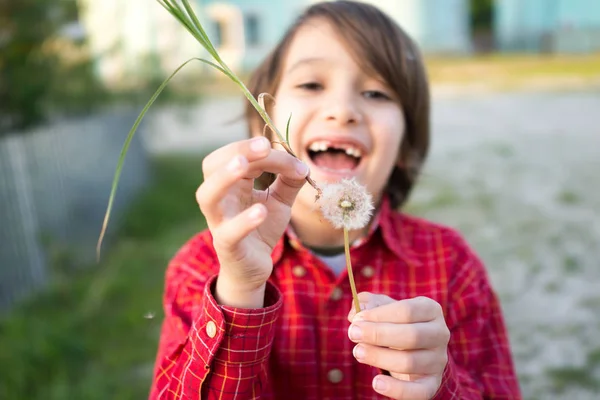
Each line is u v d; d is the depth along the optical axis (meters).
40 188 5.38
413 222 1.82
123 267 5.50
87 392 3.28
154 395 1.38
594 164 8.62
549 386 3.38
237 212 1.09
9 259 4.58
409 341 1.12
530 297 4.43
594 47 26.33
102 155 7.46
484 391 1.57
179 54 9.52
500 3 27.94
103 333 4.12
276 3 25.33
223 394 1.21
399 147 1.88
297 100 1.62
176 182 9.30
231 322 1.18
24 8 4.75
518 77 19.89
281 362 1.54
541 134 11.17
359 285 1.64
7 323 3.79
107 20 7.81
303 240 1.67
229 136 13.43
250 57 25.61
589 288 4.53
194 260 1.67
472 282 1.68
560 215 6.36
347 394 1.52
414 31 27.22
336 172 1.56
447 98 16.67
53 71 5.31
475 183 7.94
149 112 9.38
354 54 1.61
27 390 3.26
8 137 4.95
